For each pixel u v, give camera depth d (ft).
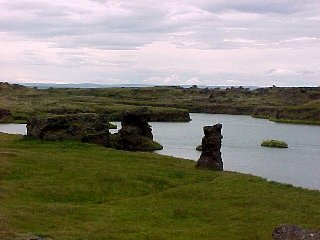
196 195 148.87
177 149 338.75
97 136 260.83
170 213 128.88
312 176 238.48
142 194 154.51
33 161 183.83
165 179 172.45
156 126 604.08
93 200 144.77
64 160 192.85
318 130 594.65
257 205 137.18
